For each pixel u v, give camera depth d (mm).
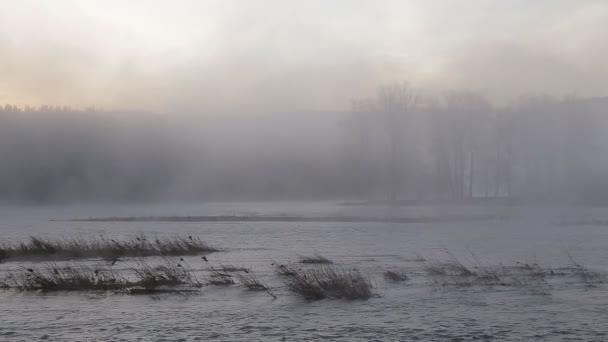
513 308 17266
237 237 47312
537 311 16844
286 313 16812
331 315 16500
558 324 15273
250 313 16844
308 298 19031
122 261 29500
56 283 21312
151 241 42812
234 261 29531
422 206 101500
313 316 16391
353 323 15531
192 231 55375
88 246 33875
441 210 88062
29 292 20625
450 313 16656
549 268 25859
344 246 38469
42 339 14109
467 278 22812
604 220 64375
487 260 29734
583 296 19062
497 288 20609
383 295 19469
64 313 16938
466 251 34562
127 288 21141
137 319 16141
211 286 21484
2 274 24859
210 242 42281
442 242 41062
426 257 31344
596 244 38500
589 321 15594
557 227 55188
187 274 23875
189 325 15391
